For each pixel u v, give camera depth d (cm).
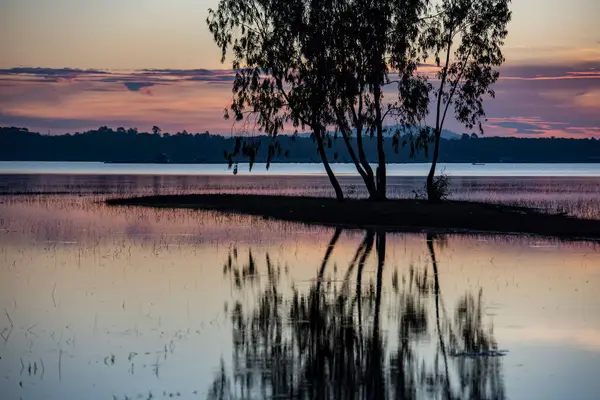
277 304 3453
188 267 4578
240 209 9388
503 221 7169
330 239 6134
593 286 3847
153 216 8456
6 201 11056
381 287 3888
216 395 2205
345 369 2438
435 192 9556
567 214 8038
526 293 3675
